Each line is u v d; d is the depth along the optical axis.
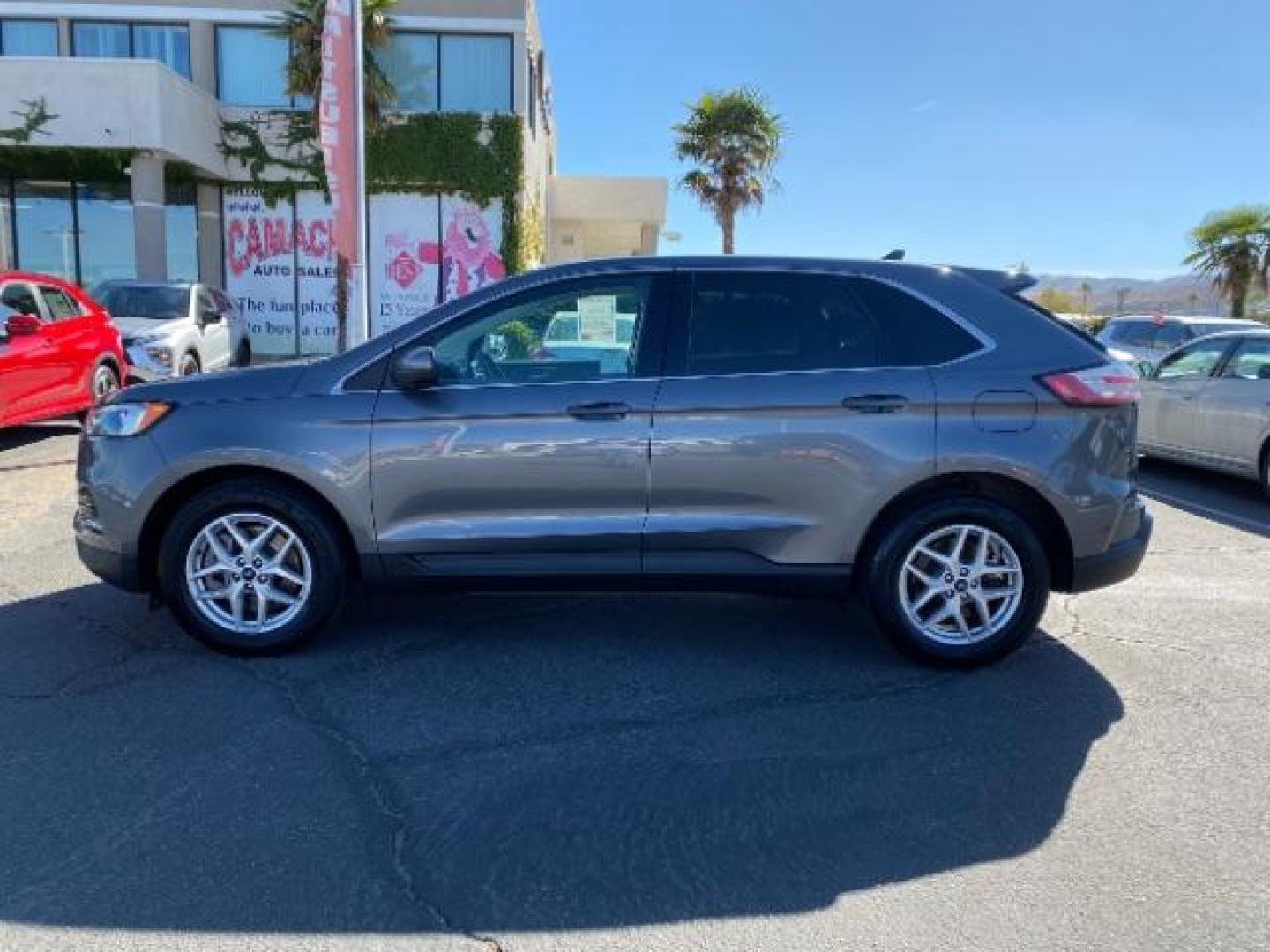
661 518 4.41
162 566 4.50
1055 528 4.52
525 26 23.06
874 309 4.50
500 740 3.81
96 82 18.94
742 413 4.35
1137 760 3.69
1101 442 4.42
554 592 4.56
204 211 23.09
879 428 4.35
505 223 23.41
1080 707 4.16
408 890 2.86
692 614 5.31
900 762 3.67
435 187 23.25
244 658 4.57
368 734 3.85
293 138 22.94
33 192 21.84
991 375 4.40
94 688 4.23
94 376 10.79
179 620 4.54
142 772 3.51
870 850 3.09
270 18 22.72
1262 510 8.65
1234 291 34.28
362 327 11.59
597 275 4.55
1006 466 4.35
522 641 4.88
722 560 4.46
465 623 5.12
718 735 3.88
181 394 4.50
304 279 23.64
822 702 4.21
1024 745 3.81
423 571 4.46
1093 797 3.42
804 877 2.95
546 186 29.28
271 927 2.68
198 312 14.22
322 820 3.22
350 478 4.37
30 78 18.83
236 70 23.16
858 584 4.57
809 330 4.48
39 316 10.08
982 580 4.52
